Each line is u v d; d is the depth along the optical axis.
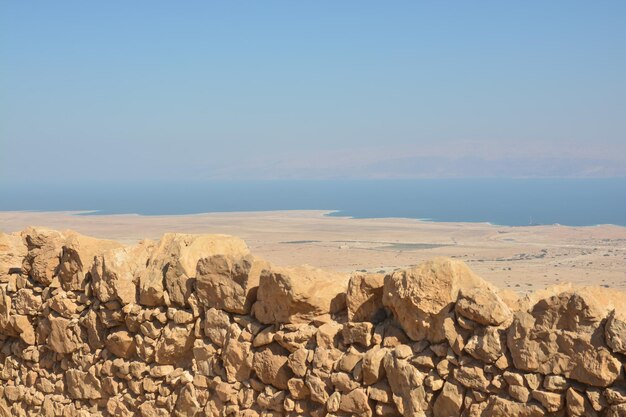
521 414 5.92
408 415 6.56
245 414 7.82
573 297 5.77
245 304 7.88
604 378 5.54
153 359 8.89
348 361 7.03
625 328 5.43
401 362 6.62
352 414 6.96
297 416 7.43
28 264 10.63
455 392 6.32
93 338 9.55
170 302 8.66
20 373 10.88
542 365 5.88
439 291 6.54
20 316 10.55
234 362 7.93
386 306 6.99
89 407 9.73
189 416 8.39
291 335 7.41
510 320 6.19
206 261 8.20
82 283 9.76
